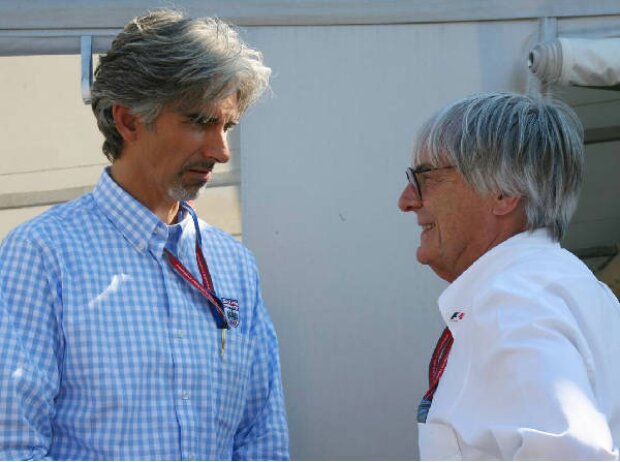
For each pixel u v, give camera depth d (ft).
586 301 5.97
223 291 7.89
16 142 11.75
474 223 6.51
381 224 11.10
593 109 12.56
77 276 7.23
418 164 6.70
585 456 5.09
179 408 7.27
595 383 5.68
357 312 11.05
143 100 7.26
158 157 7.46
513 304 5.82
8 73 11.59
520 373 5.49
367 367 11.03
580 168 6.59
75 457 7.00
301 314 10.98
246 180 11.00
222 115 7.43
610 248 12.66
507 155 6.33
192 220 7.98
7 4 10.48
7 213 12.03
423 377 11.09
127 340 7.20
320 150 11.06
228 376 7.66
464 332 6.18
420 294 11.10
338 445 10.98
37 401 6.86
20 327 6.95
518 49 11.09
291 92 11.01
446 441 5.97
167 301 7.48
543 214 6.44
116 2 10.59
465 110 6.57
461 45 11.10
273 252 11.00
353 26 11.05
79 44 10.61
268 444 7.94
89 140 11.81
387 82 11.10
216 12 10.77
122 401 7.07
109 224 7.57
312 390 10.98
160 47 7.23
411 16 10.98
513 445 5.40
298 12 10.87
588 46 10.53
